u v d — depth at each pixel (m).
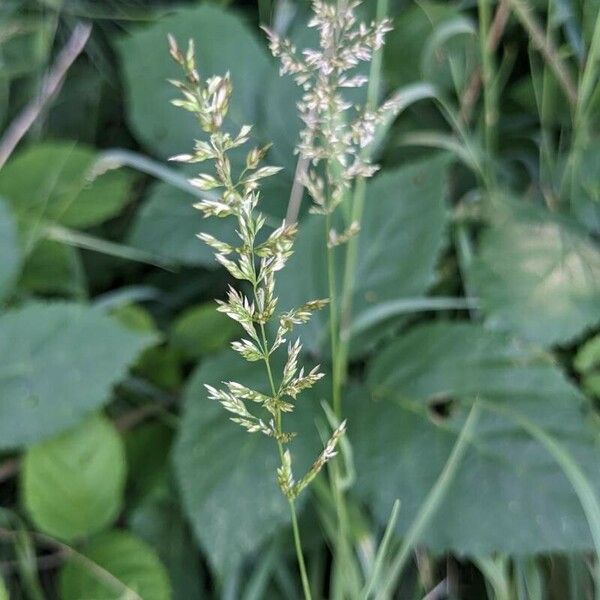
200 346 0.62
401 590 0.59
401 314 0.60
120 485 0.59
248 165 0.47
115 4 0.68
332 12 0.49
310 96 0.50
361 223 0.60
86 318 0.59
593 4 0.60
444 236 0.60
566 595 0.58
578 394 0.57
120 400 0.63
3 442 0.58
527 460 0.56
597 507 0.55
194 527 0.57
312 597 0.58
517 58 0.64
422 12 0.63
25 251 0.63
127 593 0.57
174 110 0.64
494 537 0.56
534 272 0.59
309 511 0.59
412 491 0.57
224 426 0.58
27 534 0.60
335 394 0.55
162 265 0.64
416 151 0.64
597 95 0.60
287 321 0.48
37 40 0.67
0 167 0.65
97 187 0.64
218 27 0.64
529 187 0.63
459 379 0.58
